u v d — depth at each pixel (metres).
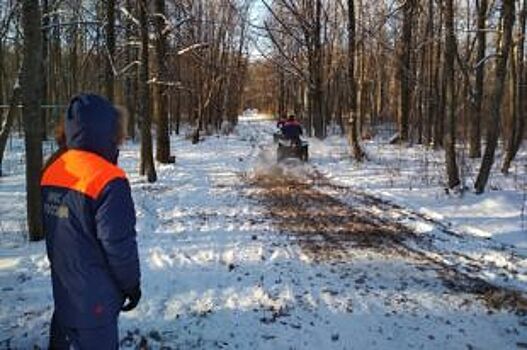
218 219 6.98
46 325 3.61
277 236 6.18
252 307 4.12
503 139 17.88
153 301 4.15
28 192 5.52
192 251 5.52
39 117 5.43
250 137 22.47
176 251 5.50
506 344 3.67
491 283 4.75
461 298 4.40
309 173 11.33
